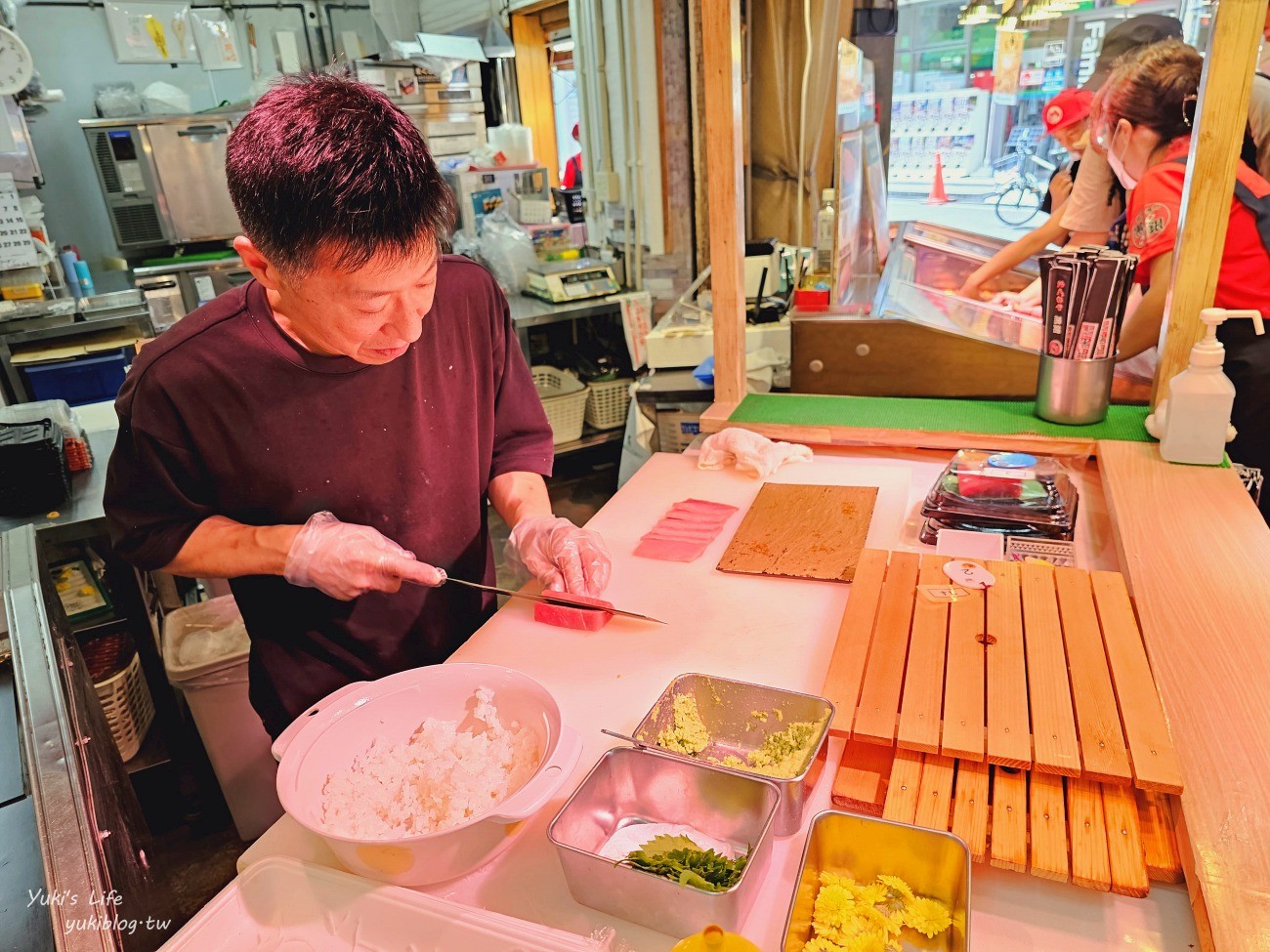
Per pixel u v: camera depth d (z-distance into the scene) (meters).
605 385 3.88
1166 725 0.84
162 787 2.25
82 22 4.68
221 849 2.08
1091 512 1.42
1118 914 0.73
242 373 1.09
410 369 1.19
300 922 0.76
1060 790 0.81
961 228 2.56
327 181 0.80
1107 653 0.97
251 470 1.16
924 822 0.78
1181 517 1.25
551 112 4.74
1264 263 1.76
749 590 1.25
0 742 1.09
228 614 2.08
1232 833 0.72
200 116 4.26
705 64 1.59
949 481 1.44
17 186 3.96
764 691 0.95
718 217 1.72
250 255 0.93
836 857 0.76
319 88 0.86
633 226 3.78
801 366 1.99
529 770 0.87
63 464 2.04
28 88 3.99
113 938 0.69
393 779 0.90
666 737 0.94
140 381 1.08
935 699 0.91
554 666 1.11
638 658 1.11
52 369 3.71
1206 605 1.04
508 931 0.70
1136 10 2.19
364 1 5.29
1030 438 1.57
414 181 0.85
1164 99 1.87
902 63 2.72
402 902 0.74
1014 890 0.76
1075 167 2.30
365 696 0.95
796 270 2.62
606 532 1.47
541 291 3.75
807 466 1.67
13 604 1.14
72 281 4.12
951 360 1.86
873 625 1.07
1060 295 1.53
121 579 1.99
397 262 0.86
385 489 1.24
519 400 1.46
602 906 0.76
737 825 0.83
